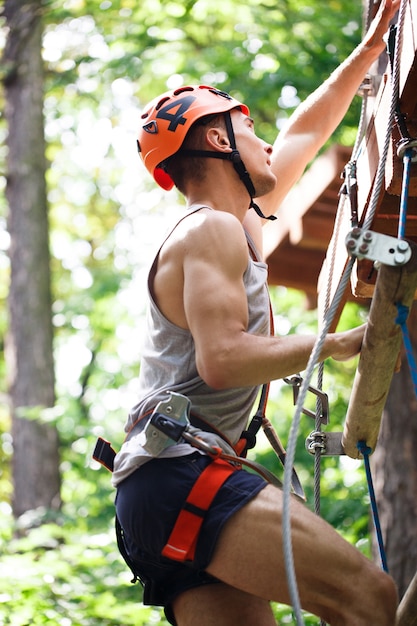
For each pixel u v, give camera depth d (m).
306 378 2.99
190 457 3.38
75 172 21.08
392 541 7.52
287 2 13.02
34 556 8.59
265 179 3.77
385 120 3.59
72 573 8.58
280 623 8.01
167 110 3.75
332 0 13.30
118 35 14.27
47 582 8.00
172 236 3.54
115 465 3.57
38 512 12.26
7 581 7.86
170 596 3.74
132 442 3.52
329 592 3.15
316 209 7.85
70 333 21.17
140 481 3.42
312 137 4.53
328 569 3.13
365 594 3.11
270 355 3.26
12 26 15.68
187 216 3.55
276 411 15.45
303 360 3.28
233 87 13.45
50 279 15.57
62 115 19.33
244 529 3.22
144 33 14.02
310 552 3.14
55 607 7.83
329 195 7.66
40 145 15.94
